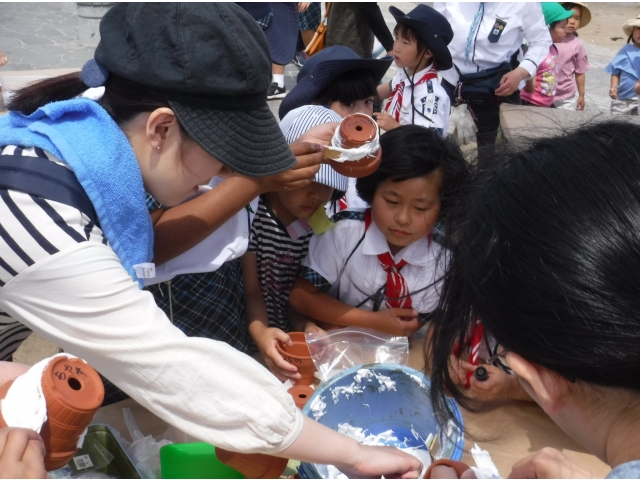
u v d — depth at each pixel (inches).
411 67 114.6
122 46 36.8
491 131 133.9
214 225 51.3
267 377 36.2
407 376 50.1
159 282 55.6
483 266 26.0
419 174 58.2
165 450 45.1
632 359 23.1
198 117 37.1
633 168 24.6
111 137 37.7
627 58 171.8
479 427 54.5
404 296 65.5
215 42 35.8
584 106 186.1
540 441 53.3
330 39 161.6
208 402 35.3
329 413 49.4
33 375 35.2
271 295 70.4
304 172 51.2
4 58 141.6
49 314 35.2
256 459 41.0
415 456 46.4
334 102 82.1
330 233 66.0
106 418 53.0
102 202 37.4
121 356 34.9
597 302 23.1
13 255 34.0
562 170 25.5
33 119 38.6
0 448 30.7
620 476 24.0
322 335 61.0
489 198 27.0
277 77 189.5
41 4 294.8
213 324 62.7
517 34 128.5
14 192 34.6
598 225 23.6
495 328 26.4
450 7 129.0
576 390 26.5
